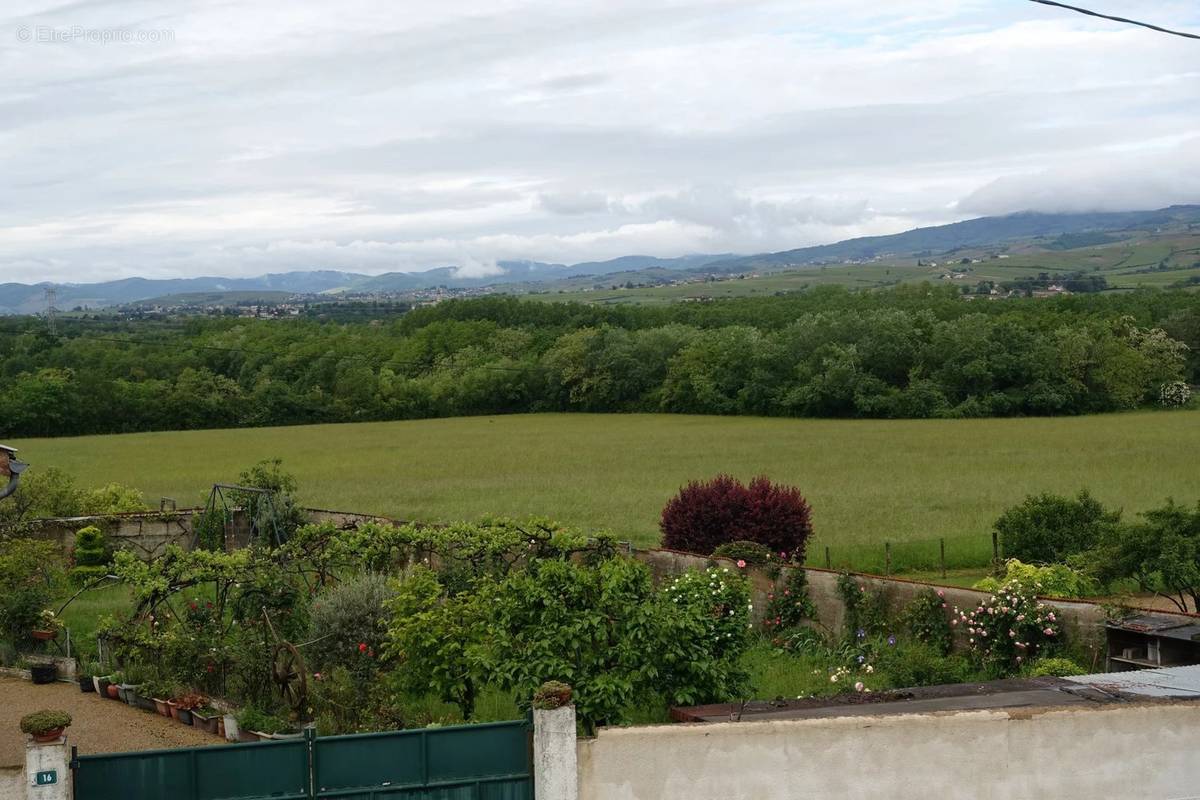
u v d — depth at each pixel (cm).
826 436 7062
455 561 2188
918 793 1080
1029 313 10725
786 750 1065
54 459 6675
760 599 2070
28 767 1003
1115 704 1129
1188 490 4088
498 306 13288
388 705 1514
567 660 1375
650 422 8862
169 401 9219
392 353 11581
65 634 2023
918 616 1802
